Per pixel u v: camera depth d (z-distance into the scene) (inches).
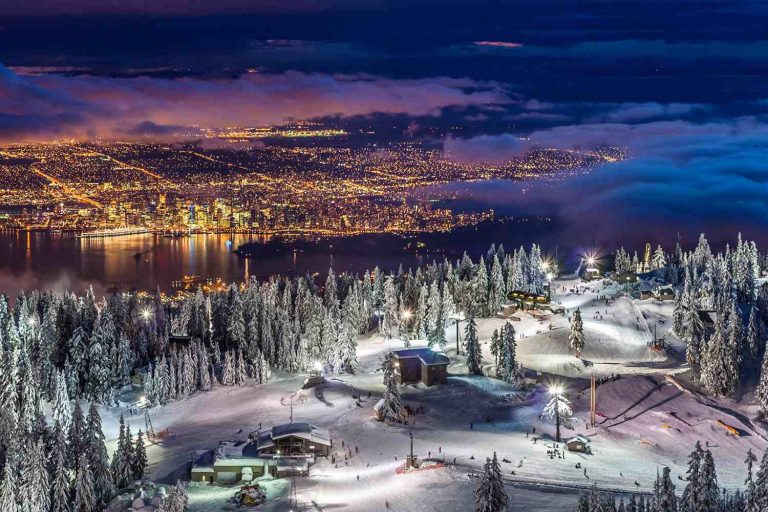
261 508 3631.9
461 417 4825.3
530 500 3432.6
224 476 4074.8
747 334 5757.9
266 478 3996.1
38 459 3956.7
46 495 3964.1
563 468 3934.5
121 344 6254.9
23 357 5383.9
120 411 5767.7
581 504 3105.3
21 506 3927.2
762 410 5009.8
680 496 3489.2
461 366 6043.3
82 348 6107.3
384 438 4475.9
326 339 6441.9
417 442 4375.0
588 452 4244.6
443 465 3919.8
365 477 3914.9
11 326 5989.2
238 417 5300.2
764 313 6609.3
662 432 4626.0
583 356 6407.5
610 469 3966.5
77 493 3941.9
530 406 5032.0
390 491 3683.6
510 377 5541.3
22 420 5123.0
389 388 4808.1
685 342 6619.1
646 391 5270.7
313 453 4269.2
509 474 3789.4
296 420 5000.0
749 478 3090.6
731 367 5305.1
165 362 5994.1
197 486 4028.1
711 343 5393.7
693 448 4441.4
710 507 2940.5
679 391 5280.5
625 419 4835.1
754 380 5408.5
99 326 6092.5
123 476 4178.2
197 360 6190.9
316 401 5413.4
